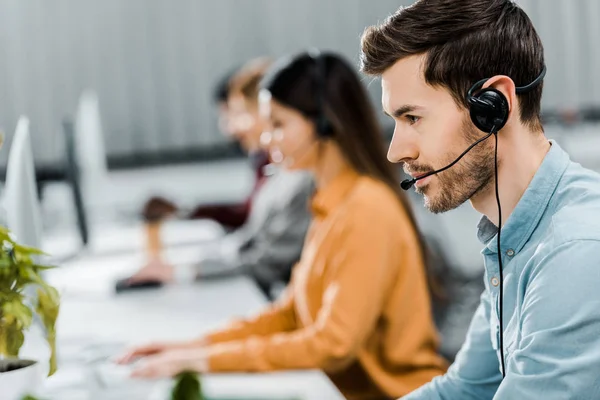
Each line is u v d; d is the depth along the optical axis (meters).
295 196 2.63
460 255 2.93
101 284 2.57
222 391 1.45
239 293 2.35
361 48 0.93
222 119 3.87
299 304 1.80
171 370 1.52
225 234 3.61
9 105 4.09
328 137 1.72
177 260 2.86
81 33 4.11
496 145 0.87
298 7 4.18
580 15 4.02
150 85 4.18
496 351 1.05
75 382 1.49
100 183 3.21
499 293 0.95
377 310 1.60
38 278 0.99
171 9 4.14
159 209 2.95
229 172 4.28
